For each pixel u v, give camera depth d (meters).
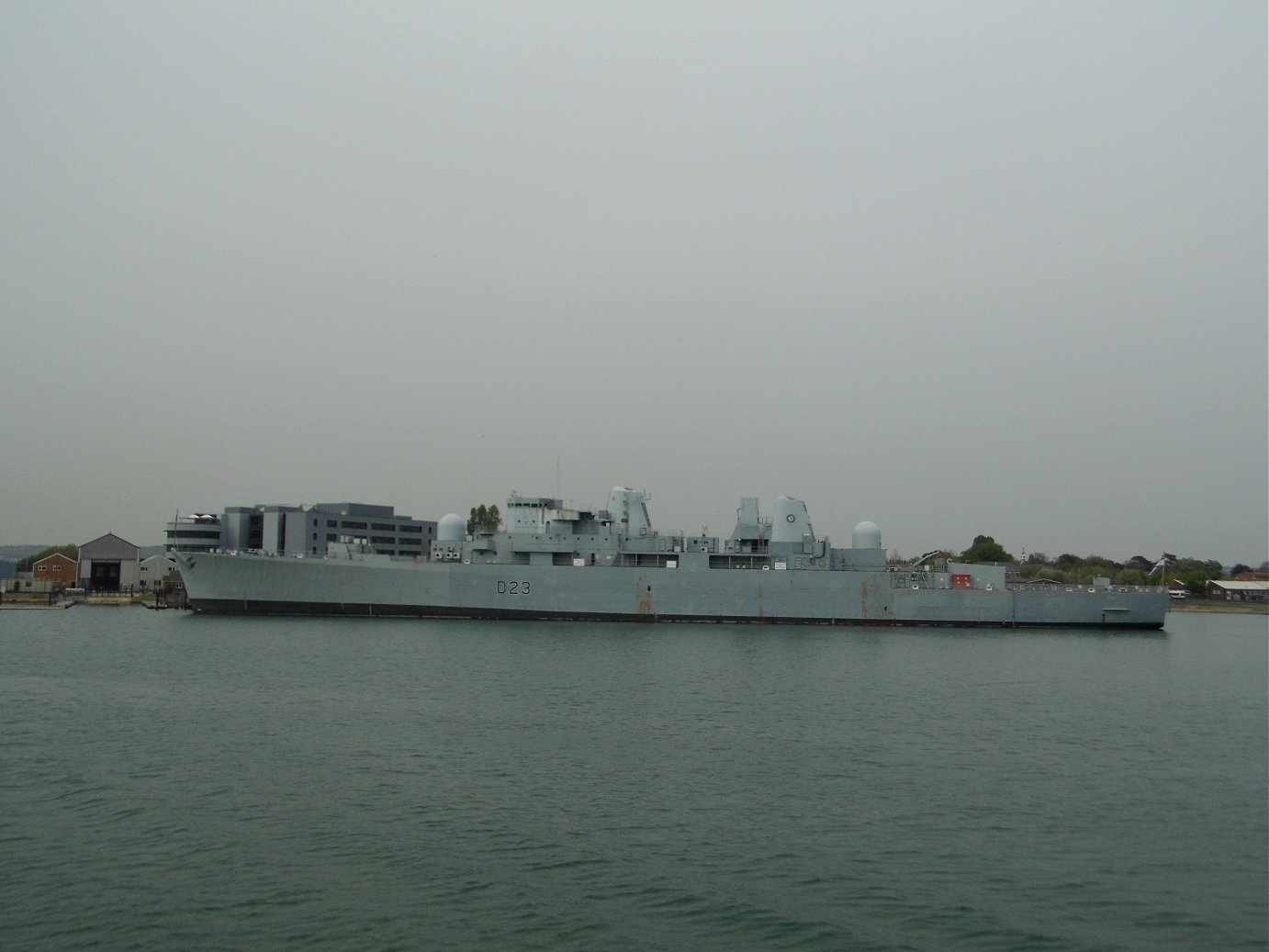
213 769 46.03
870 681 76.81
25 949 28.00
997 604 121.88
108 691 66.50
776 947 29.05
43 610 145.38
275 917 30.23
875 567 124.25
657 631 109.19
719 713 61.91
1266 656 105.88
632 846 36.69
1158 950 29.58
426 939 28.98
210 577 119.00
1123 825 40.91
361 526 177.88
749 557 121.56
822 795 43.91
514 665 80.94
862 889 33.44
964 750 53.62
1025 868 35.81
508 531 122.12
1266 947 29.91
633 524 122.75
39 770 45.59
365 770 46.16
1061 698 72.19
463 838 37.12
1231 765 52.03
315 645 92.38
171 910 30.66
